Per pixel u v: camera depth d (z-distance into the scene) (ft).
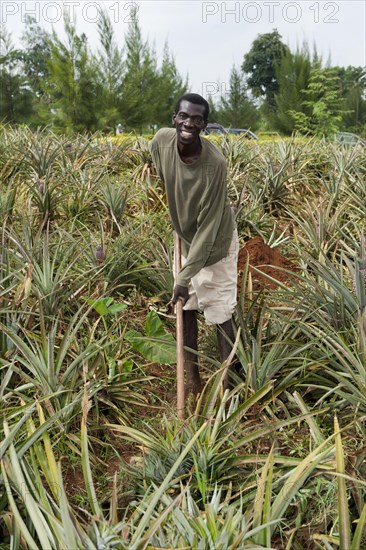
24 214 20.71
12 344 13.30
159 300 17.34
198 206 12.10
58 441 11.33
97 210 23.32
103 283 16.78
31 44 111.65
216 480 10.73
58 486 8.82
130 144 33.01
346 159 29.30
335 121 93.04
